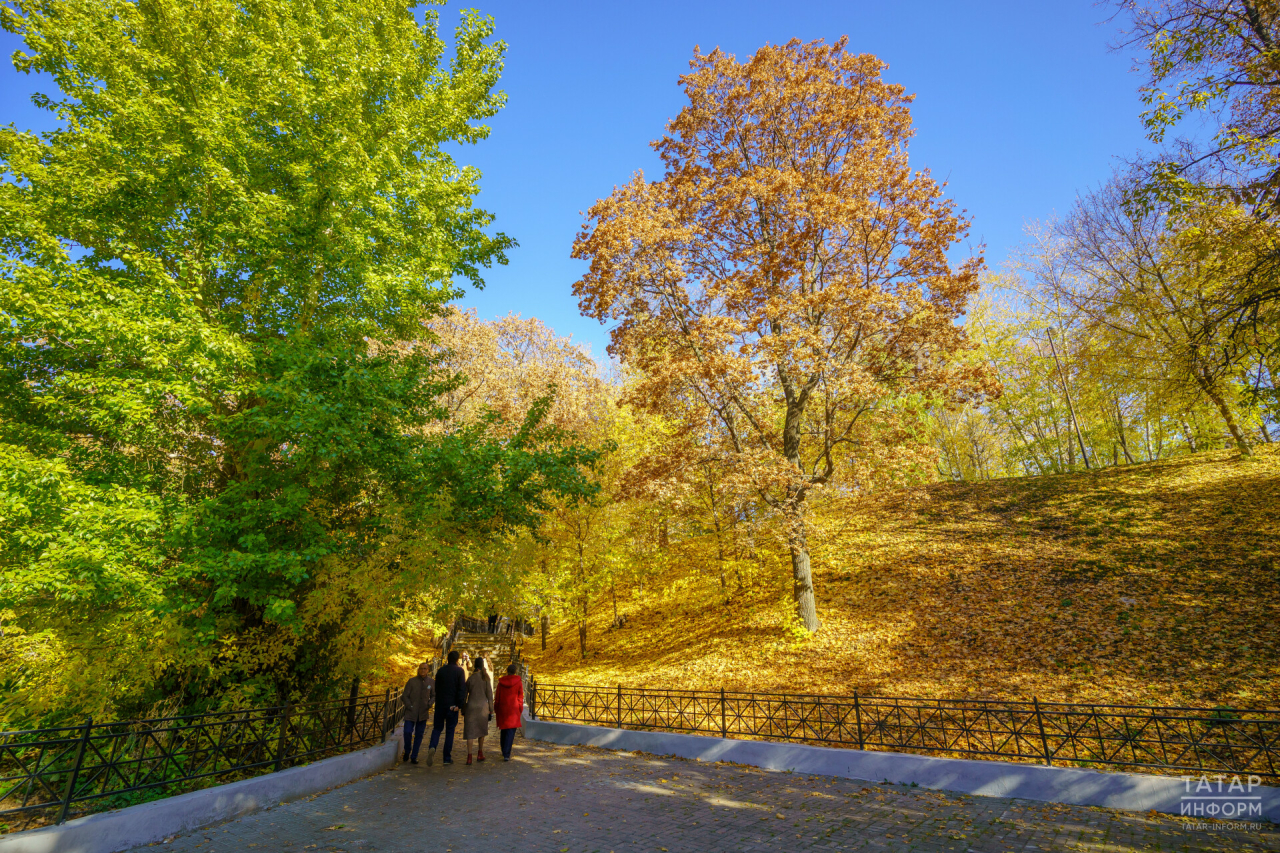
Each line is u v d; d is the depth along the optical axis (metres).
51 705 6.86
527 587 19.27
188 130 8.77
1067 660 13.12
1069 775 6.60
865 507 27.42
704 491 22.83
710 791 7.32
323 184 9.50
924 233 16.81
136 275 8.54
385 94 11.39
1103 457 36.38
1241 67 10.07
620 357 19.58
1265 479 18.59
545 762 9.17
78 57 8.50
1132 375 19.88
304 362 8.47
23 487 6.16
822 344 15.66
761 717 12.95
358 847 5.25
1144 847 5.07
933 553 20.59
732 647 18.70
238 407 9.85
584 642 24.33
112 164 8.27
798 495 18.05
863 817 6.16
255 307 9.75
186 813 5.71
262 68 9.32
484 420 11.71
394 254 10.77
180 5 9.30
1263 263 10.34
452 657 9.55
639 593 29.20
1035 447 35.91
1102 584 15.84
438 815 6.29
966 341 16.66
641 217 17.38
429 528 9.19
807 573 18.22
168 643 7.39
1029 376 30.81
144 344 7.04
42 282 6.83
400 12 12.08
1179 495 19.52
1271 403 11.26
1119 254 20.50
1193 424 23.94
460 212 12.35
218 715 7.09
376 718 9.84
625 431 24.52
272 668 9.38
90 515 6.27
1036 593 16.38
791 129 19.92
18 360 7.85
